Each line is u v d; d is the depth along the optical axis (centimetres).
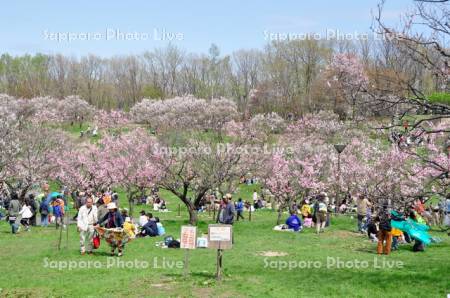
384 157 2769
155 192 4409
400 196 1277
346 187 3250
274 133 5856
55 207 2644
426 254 1817
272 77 8481
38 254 1812
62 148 4238
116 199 3073
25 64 10944
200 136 3139
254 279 1410
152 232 2292
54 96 10138
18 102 7281
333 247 2008
